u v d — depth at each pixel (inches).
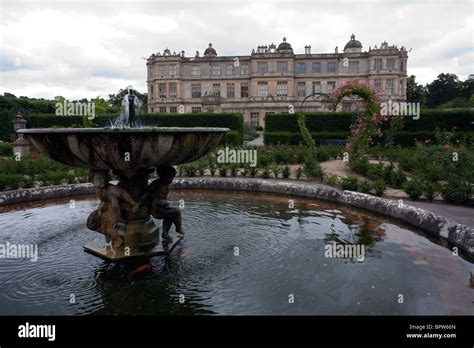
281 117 876.6
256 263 155.9
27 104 1257.4
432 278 136.6
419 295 122.6
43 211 257.8
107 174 165.0
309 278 139.6
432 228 192.1
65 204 284.2
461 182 275.4
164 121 1034.1
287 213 249.4
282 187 321.4
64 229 208.7
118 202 167.2
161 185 174.4
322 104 2020.2
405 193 312.7
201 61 2262.6
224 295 127.4
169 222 181.5
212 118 1010.1
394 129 657.6
